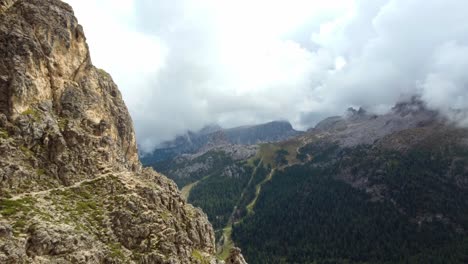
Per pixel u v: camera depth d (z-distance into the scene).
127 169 123.81
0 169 92.25
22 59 110.69
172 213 115.06
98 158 114.00
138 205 104.38
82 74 131.25
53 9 127.00
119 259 90.88
